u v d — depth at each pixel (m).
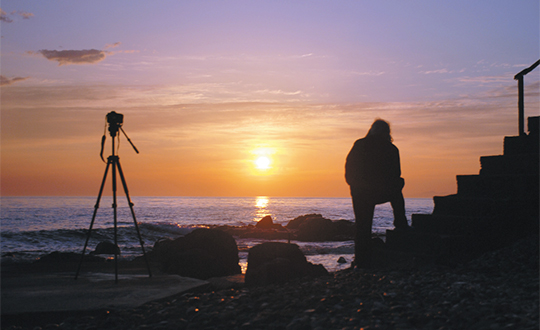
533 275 4.25
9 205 86.50
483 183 6.35
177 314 3.60
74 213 51.06
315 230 20.39
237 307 3.72
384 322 3.02
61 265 6.24
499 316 2.93
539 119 6.39
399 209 6.04
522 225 5.86
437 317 3.04
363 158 5.64
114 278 5.20
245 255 12.44
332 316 3.24
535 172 6.03
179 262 6.82
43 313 3.59
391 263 6.01
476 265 5.03
